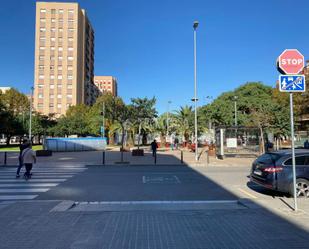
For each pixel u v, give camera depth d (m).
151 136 57.50
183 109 50.38
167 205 8.47
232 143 28.84
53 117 90.25
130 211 7.62
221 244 5.16
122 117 38.12
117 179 13.99
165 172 16.83
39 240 5.36
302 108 30.91
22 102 74.56
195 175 15.44
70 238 5.48
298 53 7.71
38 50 103.06
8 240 5.37
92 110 73.50
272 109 40.41
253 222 6.48
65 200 8.93
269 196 9.98
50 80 102.81
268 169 9.72
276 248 4.95
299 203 8.30
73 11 104.38
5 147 56.06
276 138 41.47
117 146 54.22
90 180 13.66
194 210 7.73
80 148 41.03
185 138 51.03
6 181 13.38
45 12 103.50
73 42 103.75
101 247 5.02
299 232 5.78
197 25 25.88
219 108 53.91
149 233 5.77
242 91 62.16
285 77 7.66
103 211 7.61
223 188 11.52
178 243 5.21
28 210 7.50
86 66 119.44
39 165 20.81
